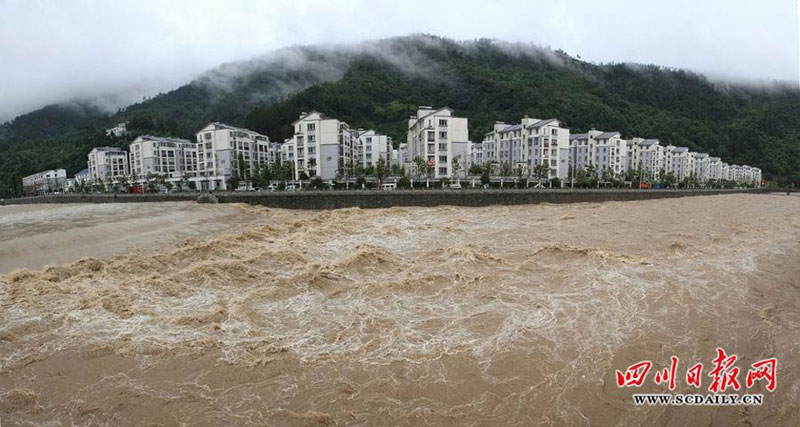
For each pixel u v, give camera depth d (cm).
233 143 10969
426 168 9056
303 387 1465
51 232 3362
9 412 1334
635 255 3083
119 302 2105
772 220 4938
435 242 3619
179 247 3222
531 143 10806
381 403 1385
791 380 1523
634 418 1330
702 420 1330
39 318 1903
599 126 18412
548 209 6481
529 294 2289
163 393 1427
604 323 1936
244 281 2509
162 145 13000
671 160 16238
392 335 1830
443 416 1327
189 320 1930
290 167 10106
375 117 18275
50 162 17812
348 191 6888
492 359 1638
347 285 2436
